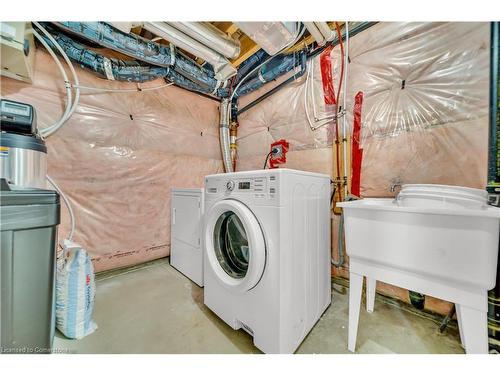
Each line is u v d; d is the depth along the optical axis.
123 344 0.96
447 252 0.70
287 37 1.50
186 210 1.72
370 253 0.88
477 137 1.03
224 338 1.01
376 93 1.39
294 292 0.92
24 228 0.71
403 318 1.16
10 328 0.70
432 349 0.94
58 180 1.49
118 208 1.77
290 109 1.98
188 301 1.34
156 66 1.81
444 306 1.12
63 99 1.52
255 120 2.34
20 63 1.21
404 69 1.27
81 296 1.02
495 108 0.91
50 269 0.79
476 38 1.04
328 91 1.65
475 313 0.67
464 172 1.07
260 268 0.87
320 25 1.41
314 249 1.11
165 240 2.07
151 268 1.90
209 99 2.55
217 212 1.10
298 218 0.97
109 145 1.73
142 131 1.94
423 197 0.83
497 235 0.64
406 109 1.26
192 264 1.62
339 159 1.59
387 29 1.33
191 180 2.33
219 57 1.77
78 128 1.58
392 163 1.32
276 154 2.09
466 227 0.66
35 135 1.10
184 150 2.28
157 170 2.03
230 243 1.22
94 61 1.53
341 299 1.36
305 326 1.01
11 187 0.80
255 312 0.92
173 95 2.21
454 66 1.10
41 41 1.32
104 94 1.72
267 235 0.89
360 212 0.90
